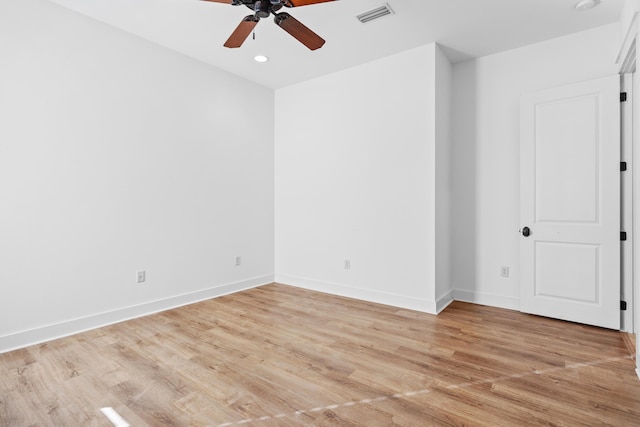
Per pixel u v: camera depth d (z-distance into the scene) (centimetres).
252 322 303
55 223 264
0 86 236
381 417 168
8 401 181
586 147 288
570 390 190
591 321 288
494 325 293
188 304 357
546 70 318
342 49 335
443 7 262
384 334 274
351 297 384
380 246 362
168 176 341
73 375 208
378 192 362
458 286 369
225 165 396
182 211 353
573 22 285
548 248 308
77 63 274
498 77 343
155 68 328
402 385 197
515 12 269
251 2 198
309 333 277
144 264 322
